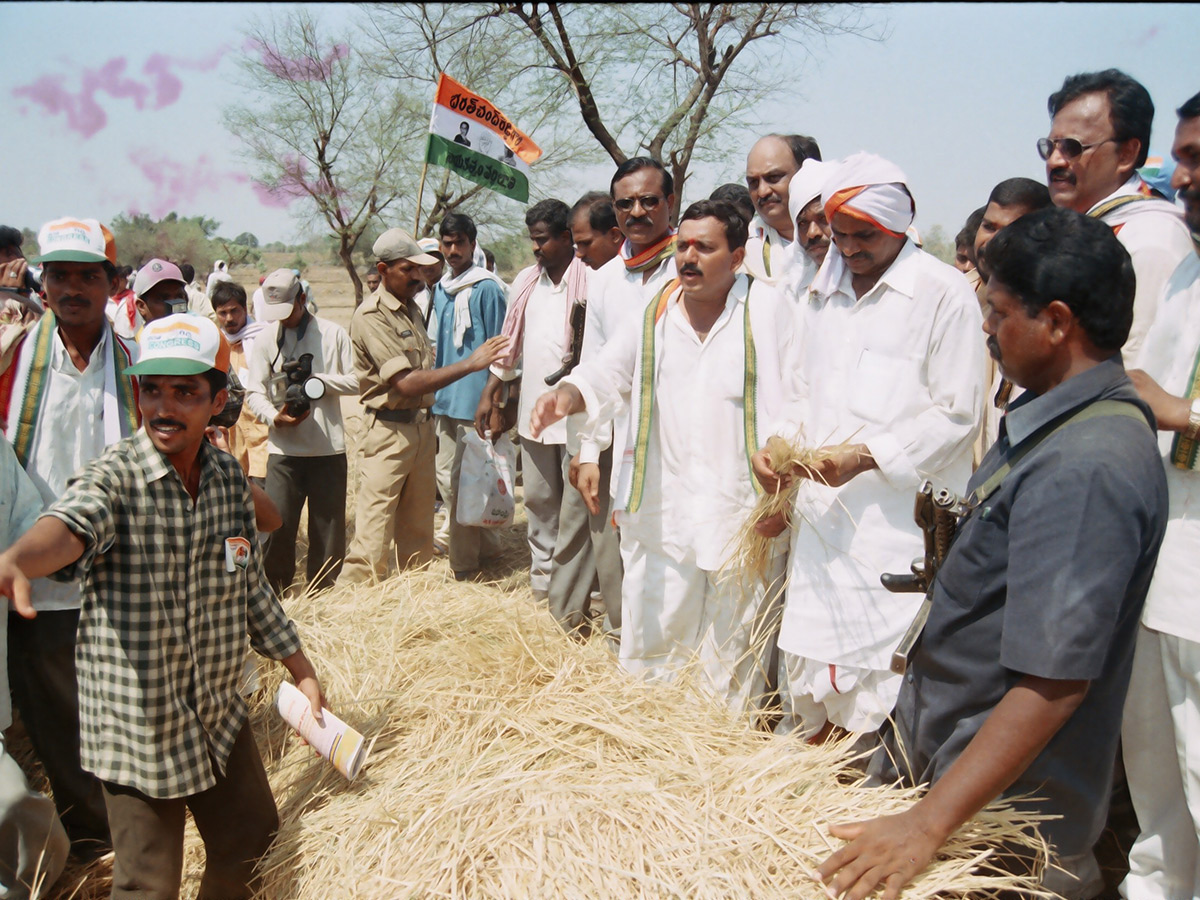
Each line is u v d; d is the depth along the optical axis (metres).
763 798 2.48
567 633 3.88
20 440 3.26
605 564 4.51
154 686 2.44
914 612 3.09
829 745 2.86
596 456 3.81
